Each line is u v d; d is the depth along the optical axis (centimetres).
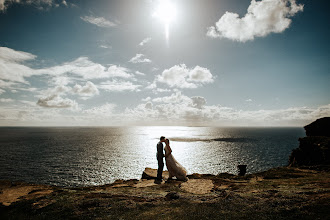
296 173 1324
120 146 14450
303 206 496
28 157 9262
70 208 605
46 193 865
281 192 692
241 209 525
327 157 2428
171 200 662
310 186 811
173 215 504
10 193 887
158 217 498
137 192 842
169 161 1145
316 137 2912
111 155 10119
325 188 716
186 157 9756
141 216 514
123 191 873
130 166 7562
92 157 9425
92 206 629
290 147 13775
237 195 662
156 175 1255
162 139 1199
